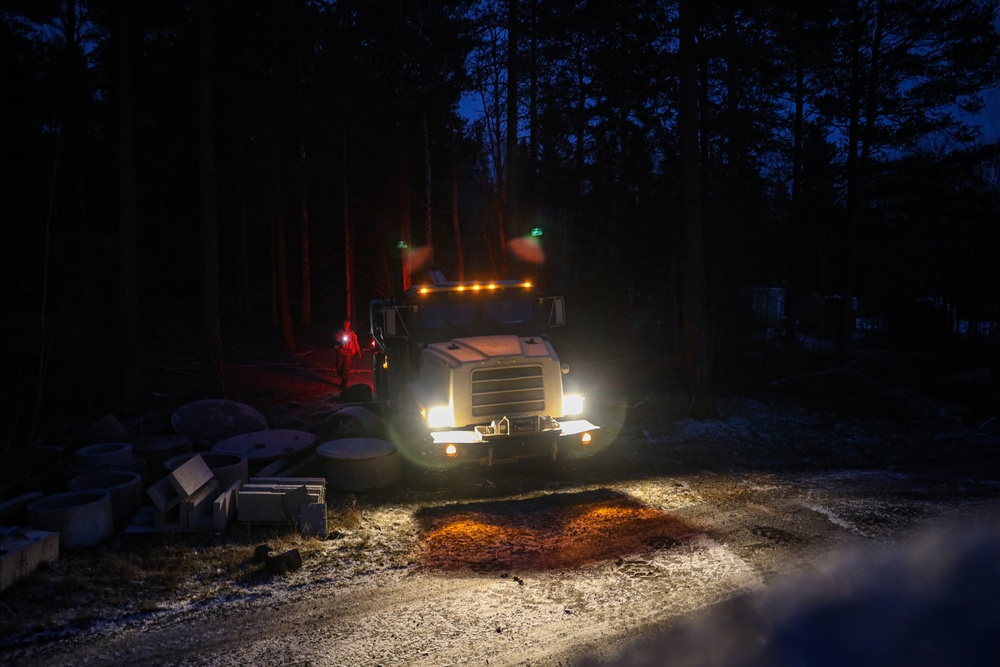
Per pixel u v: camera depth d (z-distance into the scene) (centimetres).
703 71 1780
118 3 1334
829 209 2330
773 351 2189
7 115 1797
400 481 935
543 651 479
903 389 1639
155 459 933
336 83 2477
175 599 577
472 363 852
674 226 2020
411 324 963
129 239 1359
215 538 719
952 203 2100
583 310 2394
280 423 1260
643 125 2050
